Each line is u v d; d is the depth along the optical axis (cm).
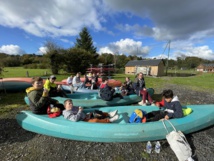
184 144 270
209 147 304
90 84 793
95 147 303
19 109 525
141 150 293
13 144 312
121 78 1769
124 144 312
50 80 555
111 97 525
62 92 572
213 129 375
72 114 328
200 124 341
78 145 309
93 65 2338
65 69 2147
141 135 299
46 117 335
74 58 2123
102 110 422
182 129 320
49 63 2011
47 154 281
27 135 347
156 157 274
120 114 420
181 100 698
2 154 280
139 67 2723
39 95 349
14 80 847
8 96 713
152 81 1515
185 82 1440
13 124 404
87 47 3450
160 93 875
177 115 334
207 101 684
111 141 305
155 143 312
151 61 2642
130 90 621
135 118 358
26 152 287
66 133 307
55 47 2264
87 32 3497
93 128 302
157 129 305
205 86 1157
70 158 271
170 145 284
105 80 543
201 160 266
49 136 340
